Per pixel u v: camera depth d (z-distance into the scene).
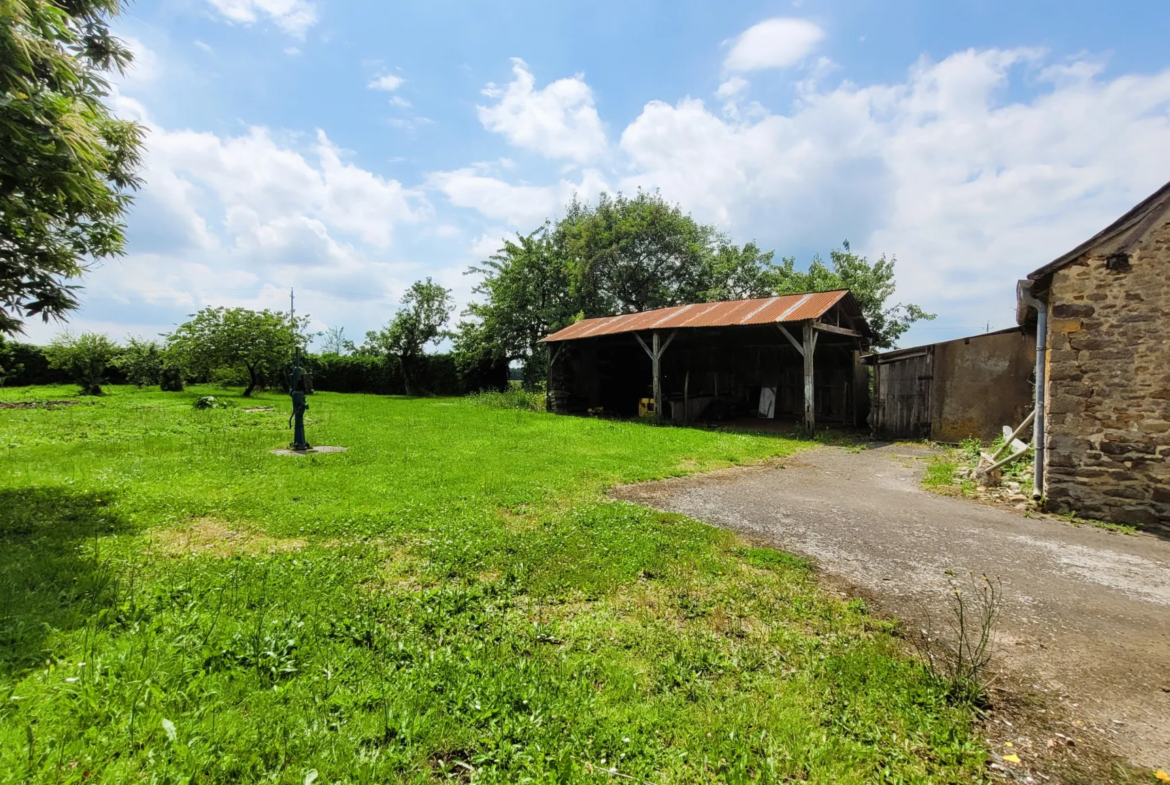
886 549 4.64
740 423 14.82
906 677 2.65
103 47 5.54
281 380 26.11
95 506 5.27
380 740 2.09
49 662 2.40
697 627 3.18
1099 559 4.43
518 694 2.38
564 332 18.11
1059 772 2.10
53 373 24.98
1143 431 5.43
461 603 3.38
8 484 6.05
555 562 4.09
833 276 20.42
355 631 2.91
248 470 7.20
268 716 2.15
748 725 2.27
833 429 13.55
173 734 1.92
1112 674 2.78
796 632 3.13
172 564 3.80
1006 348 10.70
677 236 25.05
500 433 11.57
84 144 4.20
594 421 14.43
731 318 13.16
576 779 1.92
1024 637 3.14
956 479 7.48
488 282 25.77
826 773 2.02
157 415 13.48
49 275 5.34
